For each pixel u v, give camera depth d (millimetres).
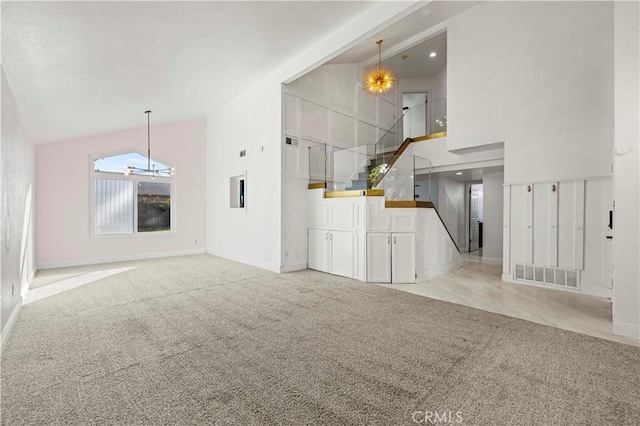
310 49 5031
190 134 8469
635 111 2854
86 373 2250
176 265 6688
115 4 2721
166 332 3016
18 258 3746
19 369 2307
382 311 3654
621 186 2938
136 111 6148
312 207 6293
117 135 7328
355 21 4207
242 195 7301
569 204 4754
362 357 2490
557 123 4863
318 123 6941
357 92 8398
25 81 3482
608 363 2379
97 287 4777
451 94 6184
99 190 7148
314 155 6594
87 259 6879
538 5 5039
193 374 2236
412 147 7820
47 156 6426
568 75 4758
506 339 2844
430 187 6176
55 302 4008
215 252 8258
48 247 6426
